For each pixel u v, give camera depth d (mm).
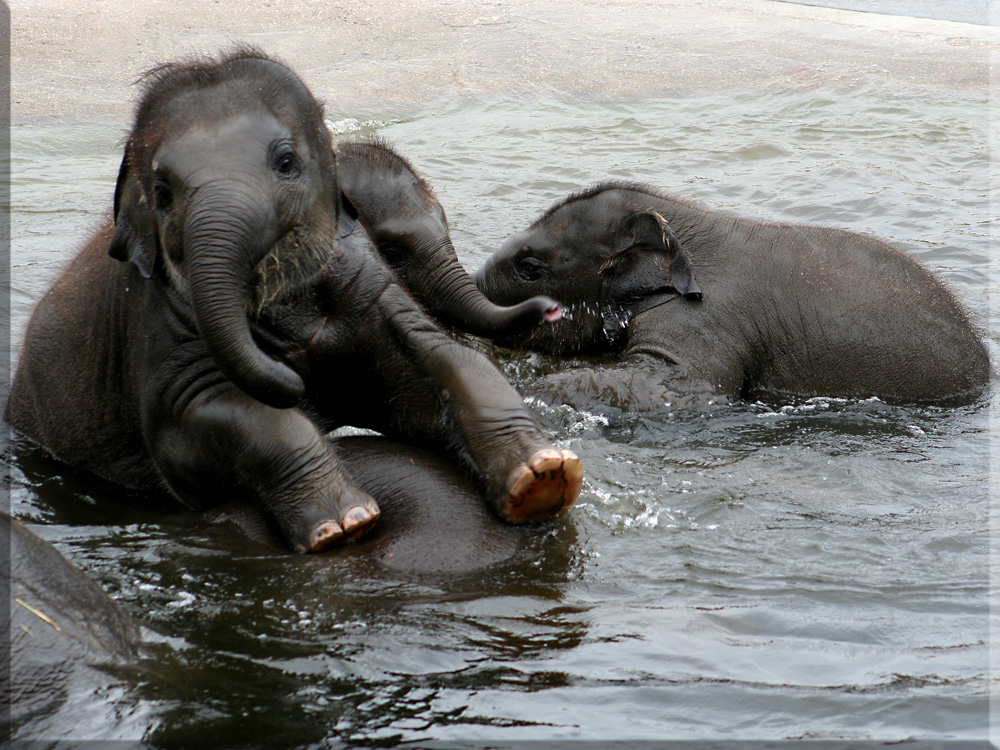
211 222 7496
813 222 18562
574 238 14258
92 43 29500
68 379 10344
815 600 8039
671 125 25406
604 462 10750
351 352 9797
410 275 10617
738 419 12406
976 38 32906
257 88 8242
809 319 13367
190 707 6418
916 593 8148
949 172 21562
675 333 13422
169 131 7965
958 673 7020
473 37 32500
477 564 8484
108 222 10992
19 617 6547
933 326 13312
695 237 14031
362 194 10547
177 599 7871
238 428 8836
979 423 12281
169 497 9945
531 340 14688
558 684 6852
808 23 34938
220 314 7430
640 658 7180
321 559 8500
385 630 7492
